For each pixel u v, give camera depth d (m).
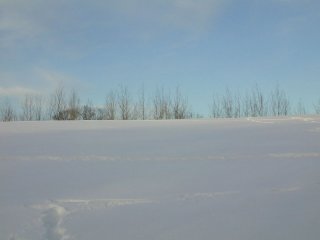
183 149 9.93
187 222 5.29
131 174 7.78
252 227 5.03
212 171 7.82
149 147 10.21
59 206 6.05
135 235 4.99
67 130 13.05
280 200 5.92
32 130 13.13
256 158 8.81
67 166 8.48
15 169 8.29
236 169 7.91
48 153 9.66
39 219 5.59
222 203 5.92
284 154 9.10
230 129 12.85
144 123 14.43
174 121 14.92
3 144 10.82
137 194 6.52
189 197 6.26
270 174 7.42
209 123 14.20
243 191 6.44
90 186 7.05
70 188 6.95
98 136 11.84
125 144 10.64
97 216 5.62
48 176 7.76
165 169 8.09
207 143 10.62
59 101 28.95
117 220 5.46
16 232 5.19
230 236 4.82
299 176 7.18
